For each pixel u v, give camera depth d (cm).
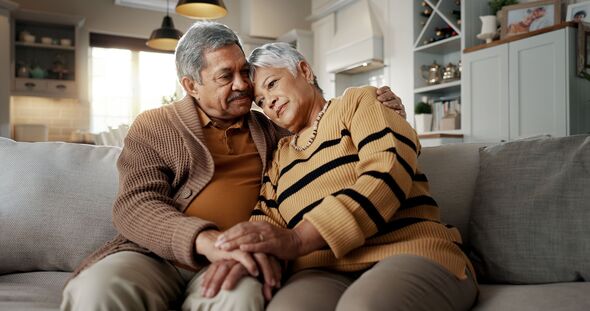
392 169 102
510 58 388
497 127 400
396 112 120
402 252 101
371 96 121
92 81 650
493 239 124
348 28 597
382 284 87
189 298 103
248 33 689
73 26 616
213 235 104
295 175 122
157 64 682
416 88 512
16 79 584
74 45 617
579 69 345
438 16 493
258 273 96
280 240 97
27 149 156
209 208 129
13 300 116
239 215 131
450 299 93
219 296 95
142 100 675
